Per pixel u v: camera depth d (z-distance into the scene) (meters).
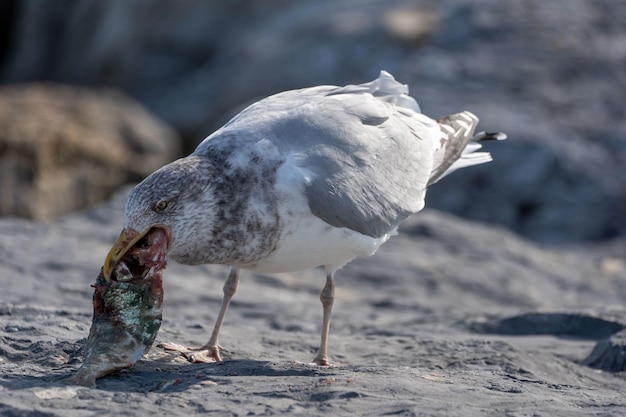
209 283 13.43
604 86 23.27
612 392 7.79
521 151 20.95
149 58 32.34
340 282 14.28
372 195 8.83
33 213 21.69
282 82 26.47
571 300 14.63
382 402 6.70
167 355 8.38
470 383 7.55
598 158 21.02
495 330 11.55
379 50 25.44
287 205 8.30
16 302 10.62
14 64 37.84
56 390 6.91
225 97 28.03
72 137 23.11
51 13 37.47
